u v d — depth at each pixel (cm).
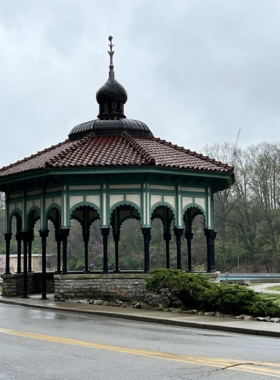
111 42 3056
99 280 2569
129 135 2880
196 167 2619
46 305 2380
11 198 3050
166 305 2234
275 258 6750
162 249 6906
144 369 1041
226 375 988
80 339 1418
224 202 7050
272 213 7056
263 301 1948
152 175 2619
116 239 3148
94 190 2627
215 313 1991
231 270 7069
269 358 1155
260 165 6988
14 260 7388
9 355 1198
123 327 1708
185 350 1251
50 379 974
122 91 2994
